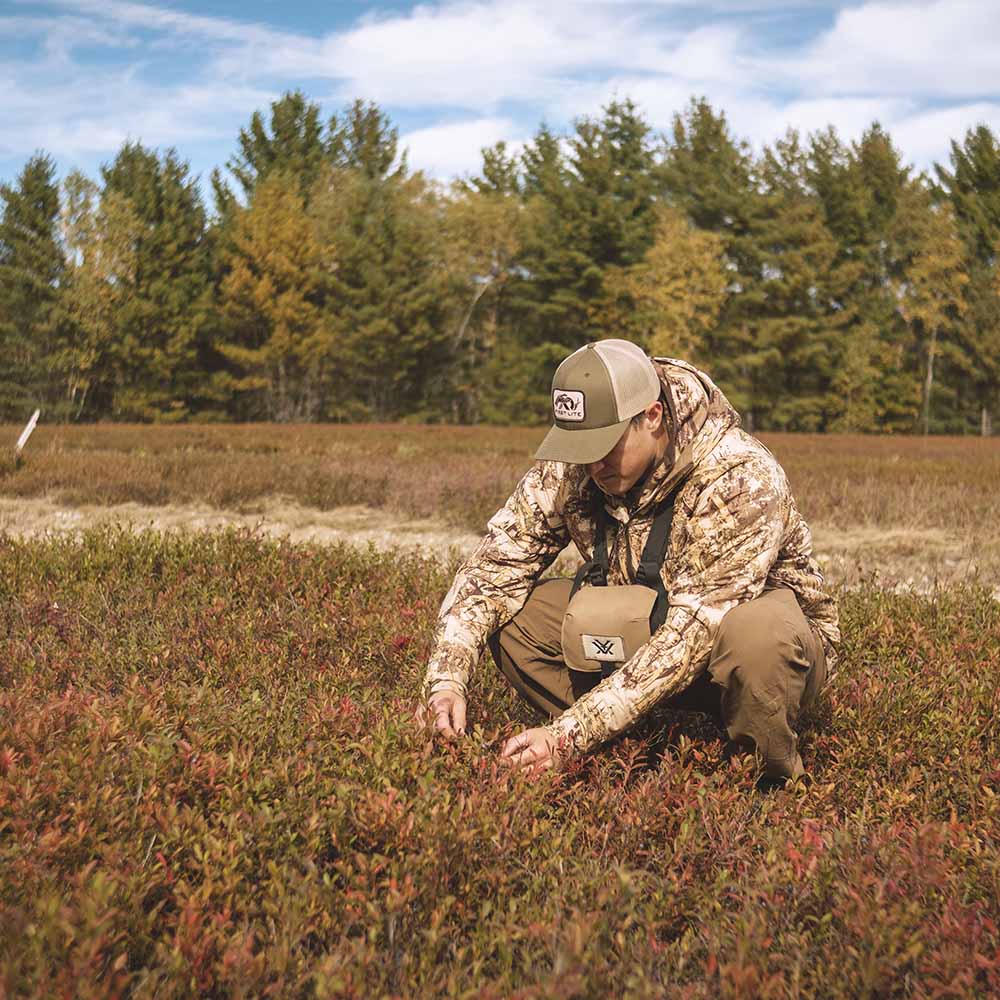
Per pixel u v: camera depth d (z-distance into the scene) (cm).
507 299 6800
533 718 345
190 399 6656
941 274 6281
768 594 292
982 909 210
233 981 169
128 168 6762
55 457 1448
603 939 187
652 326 6075
